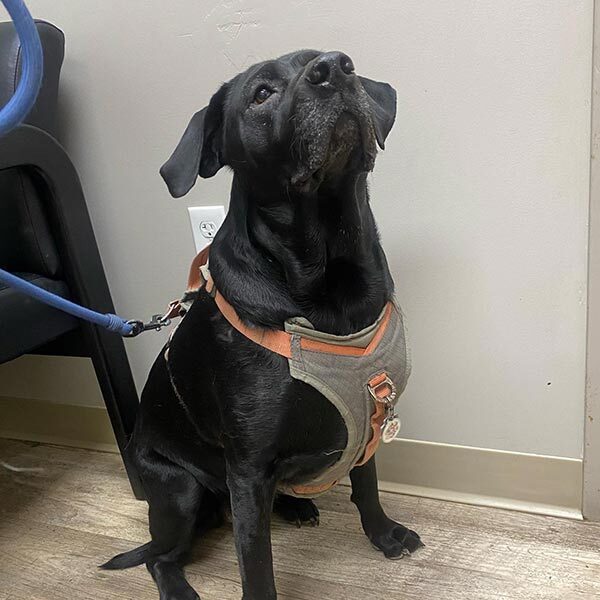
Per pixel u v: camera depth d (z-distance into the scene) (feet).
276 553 4.41
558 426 4.38
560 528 4.33
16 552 4.73
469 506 4.67
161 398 4.13
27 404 6.25
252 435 3.42
